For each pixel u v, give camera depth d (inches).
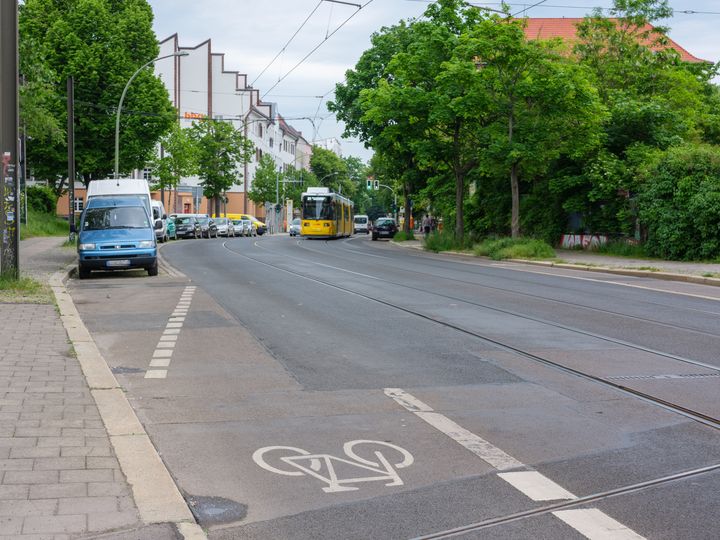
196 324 510.0
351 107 2214.6
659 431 263.6
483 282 850.8
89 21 2012.8
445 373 357.1
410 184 2250.2
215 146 3097.9
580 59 1640.0
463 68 1429.6
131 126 2070.6
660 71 1631.4
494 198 1815.9
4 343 401.1
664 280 919.7
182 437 254.7
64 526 175.0
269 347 423.5
